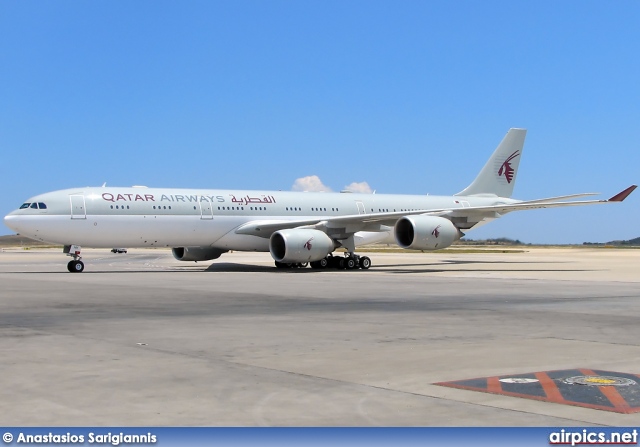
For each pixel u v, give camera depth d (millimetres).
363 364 10773
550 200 37656
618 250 107562
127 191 35844
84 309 18312
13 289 24719
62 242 34500
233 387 9141
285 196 40906
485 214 39625
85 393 8789
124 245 36062
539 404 8305
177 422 7531
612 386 9219
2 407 8109
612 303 20500
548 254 81125
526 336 13789
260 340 13164
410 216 37125
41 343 12672
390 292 24047
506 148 49219
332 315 17234
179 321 15945
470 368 10477
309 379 9656
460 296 22625
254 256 66250
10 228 33531
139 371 10164
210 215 37469
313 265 40844
